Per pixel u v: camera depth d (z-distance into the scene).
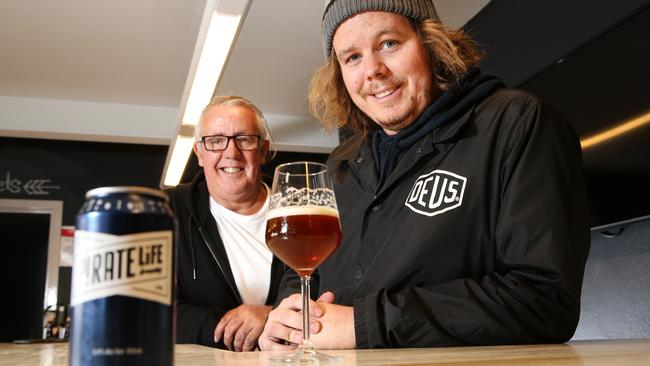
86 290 0.42
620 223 2.15
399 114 1.40
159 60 4.20
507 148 1.16
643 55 1.95
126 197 0.44
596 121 2.23
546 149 1.10
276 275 2.15
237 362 0.67
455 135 1.25
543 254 1.00
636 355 0.67
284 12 3.59
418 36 1.42
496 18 3.32
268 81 4.66
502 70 3.22
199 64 2.95
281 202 0.94
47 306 4.95
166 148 5.64
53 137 5.07
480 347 0.89
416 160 1.29
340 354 0.78
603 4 2.41
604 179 2.21
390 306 1.01
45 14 3.51
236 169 2.22
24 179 5.25
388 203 1.33
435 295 1.02
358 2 1.38
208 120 2.28
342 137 3.86
